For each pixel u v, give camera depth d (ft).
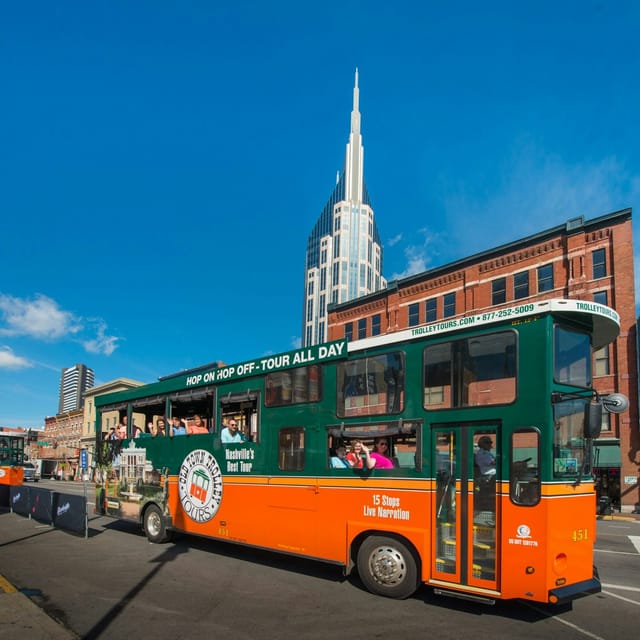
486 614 21.67
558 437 20.65
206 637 18.72
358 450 25.84
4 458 96.43
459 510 21.90
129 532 45.06
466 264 127.95
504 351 21.85
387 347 25.76
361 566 24.81
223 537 32.68
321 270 618.85
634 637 19.11
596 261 106.42
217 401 34.96
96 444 47.70
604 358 102.68
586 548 21.42
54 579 27.55
